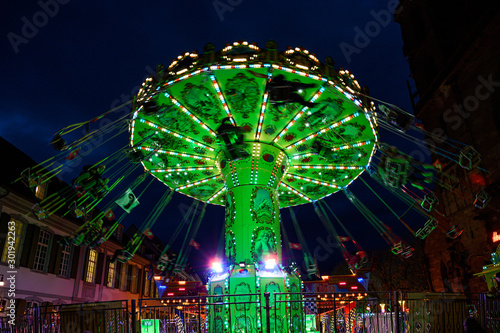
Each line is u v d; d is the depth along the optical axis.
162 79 10.28
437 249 23.47
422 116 24.25
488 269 11.66
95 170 10.88
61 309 8.66
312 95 10.70
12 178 17.80
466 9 20.08
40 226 19.28
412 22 26.52
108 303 8.66
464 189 20.36
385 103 10.87
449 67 20.89
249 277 11.18
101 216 12.21
